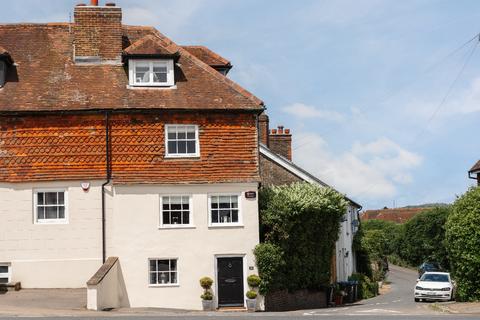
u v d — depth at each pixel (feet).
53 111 90.99
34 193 90.53
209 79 97.45
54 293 86.69
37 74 96.48
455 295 116.67
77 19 99.25
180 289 90.63
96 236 90.53
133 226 90.63
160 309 86.28
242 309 90.94
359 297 138.92
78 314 69.46
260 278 91.35
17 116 91.25
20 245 89.76
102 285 80.79
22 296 84.23
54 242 90.22
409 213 356.38
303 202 94.84
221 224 92.17
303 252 97.71
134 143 91.91
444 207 236.43
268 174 119.03
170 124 92.79
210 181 92.17
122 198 90.84
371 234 201.57
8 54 94.38
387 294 154.10
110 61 98.63
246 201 92.94
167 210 91.76
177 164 92.17
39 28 103.76
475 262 97.96
